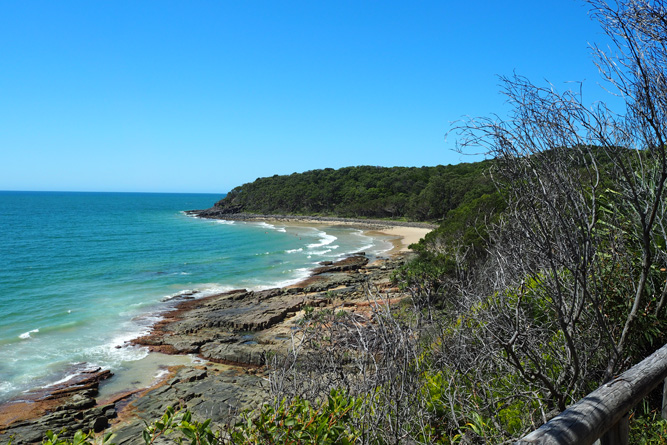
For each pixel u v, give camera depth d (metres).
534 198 2.75
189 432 2.26
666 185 3.17
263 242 62.06
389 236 69.19
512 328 3.10
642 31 2.69
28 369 18.02
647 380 2.32
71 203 190.00
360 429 2.61
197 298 29.62
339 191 110.12
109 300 29.16
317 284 31.70
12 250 54.06
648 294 3.55
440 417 3.46
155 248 55.97
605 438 2.21
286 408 2.50
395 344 2.97
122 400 15.66
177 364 18.81
